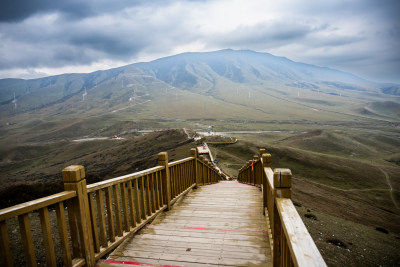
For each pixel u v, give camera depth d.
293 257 1.29
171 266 2.91
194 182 7.44
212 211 4.88
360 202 43.94
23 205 1.99
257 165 7.86
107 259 3.04
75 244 2.67
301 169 63.03
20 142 185.12
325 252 12.11
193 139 87.81
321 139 116.25
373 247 14.80
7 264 1.89
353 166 65.50
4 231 1.88
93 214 2.89
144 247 3.37
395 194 49.66
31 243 2.08
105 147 130.12
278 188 2.14
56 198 2.29
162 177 4.96
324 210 32.12
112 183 3.23
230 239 3.58
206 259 3.05
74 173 2.53
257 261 2.97
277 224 2.35
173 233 3.81
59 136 191.38
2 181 94.81
